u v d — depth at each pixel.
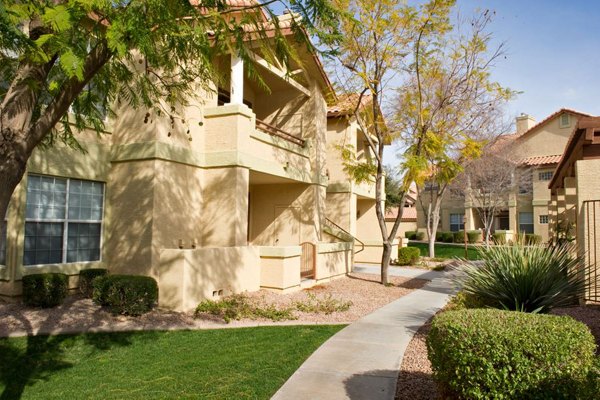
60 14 4.00
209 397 5.38
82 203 11.45
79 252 11.32
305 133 17.69
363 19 13.48
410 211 50.16
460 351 4.09
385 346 7.46
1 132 4.12
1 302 9.80
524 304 7.60
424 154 15.27
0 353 7.00
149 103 7.73
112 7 4.79
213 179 12.95
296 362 6.62
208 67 6.52
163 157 11.52
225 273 11.35
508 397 3.90
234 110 12.75
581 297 9.07
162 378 6.08
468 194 35.84
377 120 15.85
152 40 5.48
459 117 15.98
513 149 32.53
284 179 15.95
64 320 8.80
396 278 17.28
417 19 13.59
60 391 5.72
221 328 8.84
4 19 3.82
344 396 5.29
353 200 21.09
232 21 6.20
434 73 14.80
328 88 17.69
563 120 36.31
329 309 10.59
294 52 6.48
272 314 9.88
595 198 9.30
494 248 8.77
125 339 7.95
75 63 3.95
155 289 10.02
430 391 5.41
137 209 11.50
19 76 4.51
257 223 17.95
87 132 11.48
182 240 12.18
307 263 15.38
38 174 10.40
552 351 3.88
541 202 36.19
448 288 14.59
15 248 9.84
